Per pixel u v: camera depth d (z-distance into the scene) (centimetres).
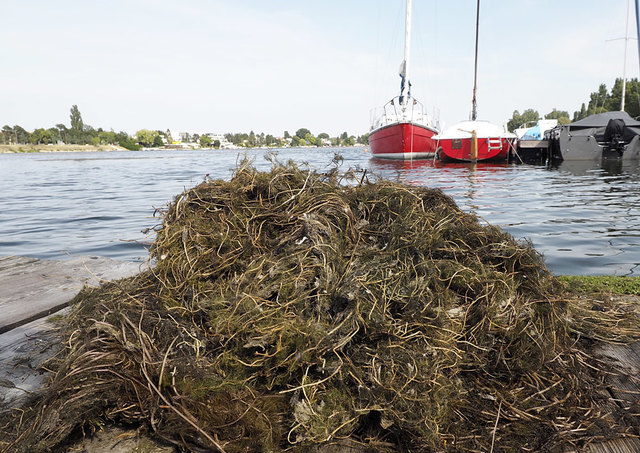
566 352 203
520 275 222
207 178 278
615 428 161
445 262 210
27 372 202
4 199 1393
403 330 179
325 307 188
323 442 155
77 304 235
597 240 630
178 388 155
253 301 184
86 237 773
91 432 161
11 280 349
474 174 1853
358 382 162
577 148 2241
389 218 241
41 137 16025
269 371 169
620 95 5206
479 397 176
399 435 155
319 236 214
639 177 1573
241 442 147
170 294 203
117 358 168
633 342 230
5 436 154
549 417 166
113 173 2723
